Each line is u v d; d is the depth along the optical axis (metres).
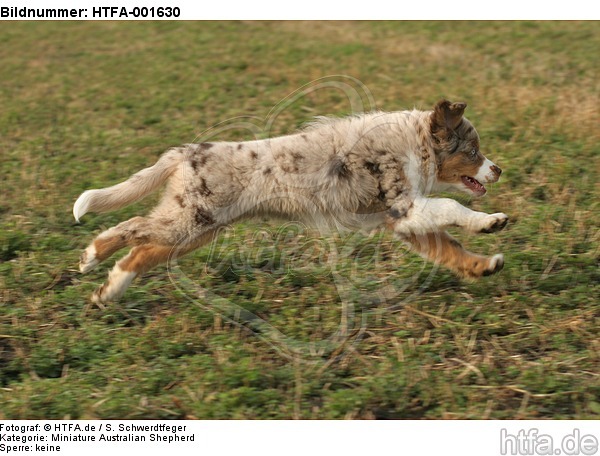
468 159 5.80
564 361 4.95
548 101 9.39
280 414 4.53
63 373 4.95
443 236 5.72
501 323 5.34
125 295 5.75
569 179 7.35
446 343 5.16
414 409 4.60
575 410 4.57
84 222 6.92
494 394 4.69
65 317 5.52
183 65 11.93
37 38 14.12
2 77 11.84
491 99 9.61
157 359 5.06
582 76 10.66
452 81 10.62
